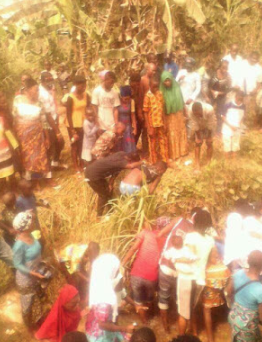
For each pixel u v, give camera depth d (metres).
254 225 5.35
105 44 8.67
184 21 9.34
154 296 5.48
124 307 5.65
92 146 6.79
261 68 8.52
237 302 4.52
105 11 8.71
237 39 9.76
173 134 7.17
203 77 7.93
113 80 6.56
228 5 9.95
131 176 6.04
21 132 6.33
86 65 9.27
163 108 6.98
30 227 4.88
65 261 5.28
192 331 5.31
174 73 8.16
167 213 6.31
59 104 9.59
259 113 8.50
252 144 7.65
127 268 5.68
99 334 4.47
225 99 7.82
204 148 7.60
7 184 6.85
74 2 8.91
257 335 4.58
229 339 5.25
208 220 5.02
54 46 10.34
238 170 6.89
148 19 8.49
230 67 8.30
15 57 9.15
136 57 8.56
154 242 5.22
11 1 13.10
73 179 7.02
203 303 5.09
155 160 7.11
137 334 3.50
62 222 6.36
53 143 6.99
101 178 5.95
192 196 6.51
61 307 4.69
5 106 6.15
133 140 6.98
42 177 6.71
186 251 4.90
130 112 6.88
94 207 6.52
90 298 4.43
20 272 4.98
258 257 4.40
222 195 6.60
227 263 5.25
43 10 10.55
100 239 5.90
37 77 9.59
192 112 6.59
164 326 5.34
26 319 5.15
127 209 5.96
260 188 6.73
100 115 6.75
